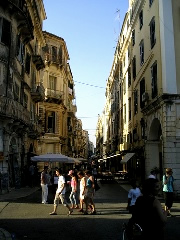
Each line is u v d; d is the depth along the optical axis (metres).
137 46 28.08
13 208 13.34
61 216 11.61
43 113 39.50
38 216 11.55
